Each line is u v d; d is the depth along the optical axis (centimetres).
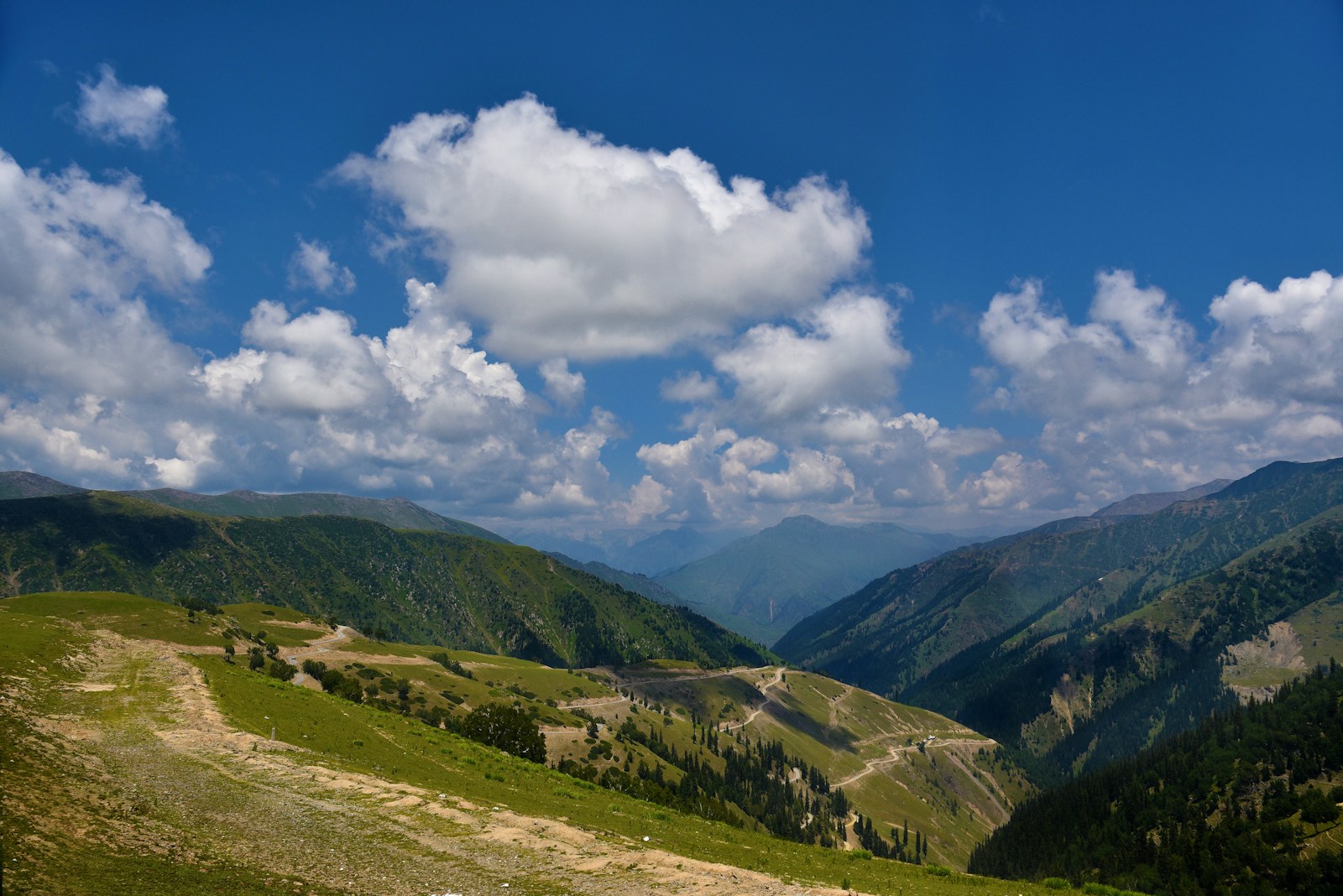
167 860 2956
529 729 11738
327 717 7350
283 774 4669
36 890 2400
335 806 4147
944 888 4109
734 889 3353
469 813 4331
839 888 3638
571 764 12506
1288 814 19825
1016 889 4359
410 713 18075
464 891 3080
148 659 7788
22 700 5081
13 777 3412
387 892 2984
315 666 19325
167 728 5378
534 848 3772
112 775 4016
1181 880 18612
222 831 3462
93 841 2962
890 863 4953
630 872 3512
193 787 4109
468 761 6869
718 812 13550
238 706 6581
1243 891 17150
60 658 6806
